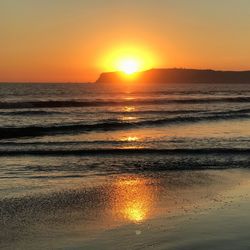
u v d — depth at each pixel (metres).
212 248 6.61
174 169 13.95
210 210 8.95
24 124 27.09
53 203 9.62
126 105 48.78
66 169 13.66
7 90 96.31
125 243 6.92
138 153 16.69
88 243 6.95
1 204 9.42
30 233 7.52
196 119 30.75
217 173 13.33
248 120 31.11
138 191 10.88
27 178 12.24
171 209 9.12
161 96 73.94
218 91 105.81
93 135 22.61
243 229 7.57
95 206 9.41
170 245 6.79
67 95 75.25
